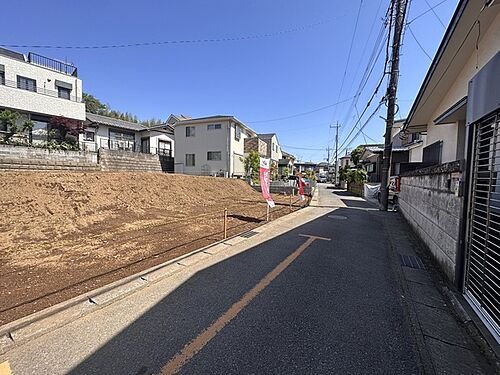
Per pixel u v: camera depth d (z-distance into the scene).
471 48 4.54
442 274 3.54
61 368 1.72
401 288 3.08
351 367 1.77
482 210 2.59
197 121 22.12
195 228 6.16
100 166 12.89
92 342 1.99
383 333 2.17
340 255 4.36
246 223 7.04
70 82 17.91
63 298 2.65
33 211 5.77
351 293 2.92
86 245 4.52
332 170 58.19
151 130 23.77
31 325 2.11
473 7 3.52
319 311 2.51
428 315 2.46
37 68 16.16
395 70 9.89
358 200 14.60
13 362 1.77
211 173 21.95
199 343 2.01
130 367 1.75
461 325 2.29
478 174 2.72
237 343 2.01
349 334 2.15
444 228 3.59
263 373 1.71
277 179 23.36
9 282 3.01
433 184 4.30
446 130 6.92
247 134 27.25
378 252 4.61
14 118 12.69
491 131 2.59
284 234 5.80
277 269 3.62
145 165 19.86
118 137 22.97
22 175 6.88
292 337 2.10
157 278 3.14
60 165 10.83
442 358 1.86
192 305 2.59
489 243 2.41
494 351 1.88
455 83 5.74
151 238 5.12
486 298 2.33
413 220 6.32
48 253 4.05
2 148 10.22
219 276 3.34
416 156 12.41
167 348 1.94
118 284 2.93
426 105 7.49
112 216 6.74
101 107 35.69
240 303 2.64
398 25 9.40
